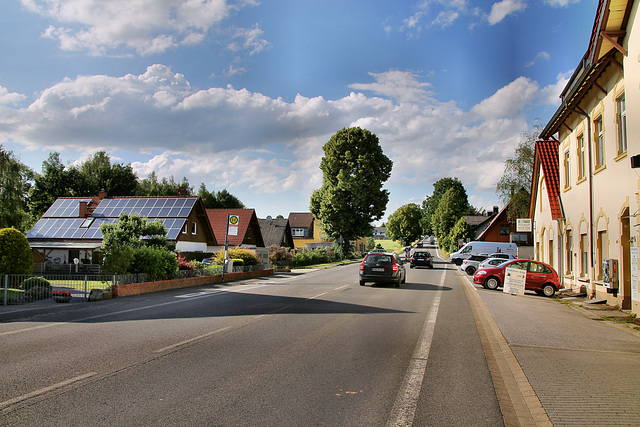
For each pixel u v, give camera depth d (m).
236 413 4.97
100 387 5.77
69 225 38.19
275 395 5.61
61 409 4.98
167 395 5.52
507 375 6.81
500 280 22.55
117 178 57.69
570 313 14.12
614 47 13.98
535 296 19.95
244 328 10.18
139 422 4.65
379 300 16.36
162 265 20.34
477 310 14.46
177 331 9.73
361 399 5.56
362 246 101.25
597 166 17.42
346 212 57.56
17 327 10.10
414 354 8.06
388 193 58.66
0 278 15.78
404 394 5.80
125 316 11.94
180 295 17.61
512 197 40.53
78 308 13.56
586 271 19.52
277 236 62.28
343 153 57.78
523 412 5.22
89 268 28.55
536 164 28.22
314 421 4.80
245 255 32.31
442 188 105.31
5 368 6.62
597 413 5.13
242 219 47.50
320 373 6.64
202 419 4.77
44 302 14.95
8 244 16.34
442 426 4.77
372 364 7.26
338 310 13.43
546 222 26.39
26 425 4.52
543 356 7.93
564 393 5.82
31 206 54.34
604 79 16.00
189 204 39.00
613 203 15.34
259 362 7.18
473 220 85.12
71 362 6.99
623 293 14.69
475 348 8.69
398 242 139.25
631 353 8.30
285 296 17.33
